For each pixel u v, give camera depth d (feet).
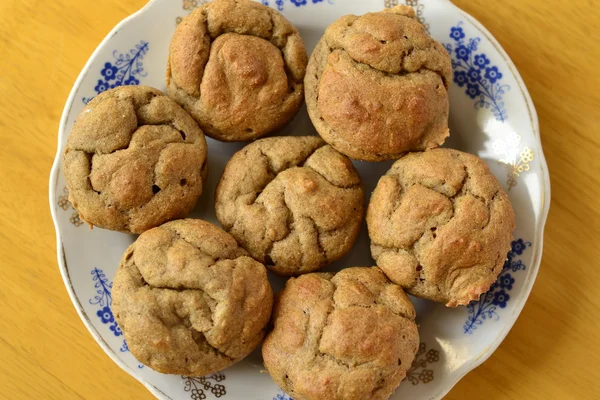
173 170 1.16
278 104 1.22
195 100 1.22
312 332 1.11
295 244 1.18
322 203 1.18
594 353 1.34
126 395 1.37
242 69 1.18
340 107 1.14
